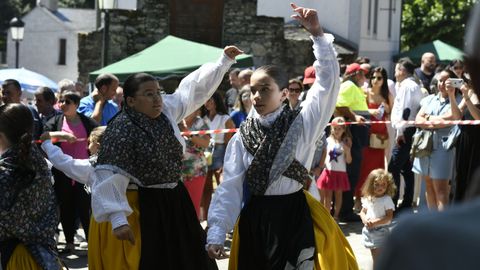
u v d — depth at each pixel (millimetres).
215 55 15922
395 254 1419
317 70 5406
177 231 5570
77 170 6398
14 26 28578
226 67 5914
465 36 1601
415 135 10164
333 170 11180
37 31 57562
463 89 9172
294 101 10383
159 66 15688
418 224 1412
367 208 8094
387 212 8016
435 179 9992
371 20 35250
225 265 8742
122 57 26375
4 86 10445
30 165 5578
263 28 27344
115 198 5340
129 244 5492
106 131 5547
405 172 11531
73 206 9258
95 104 10469
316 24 5406
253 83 5395
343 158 11219
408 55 29188
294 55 27500
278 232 5262
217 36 27172
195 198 9578
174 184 5617
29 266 5617
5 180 5535
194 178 9516
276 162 5289
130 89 5492
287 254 5211
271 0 34188
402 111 11375
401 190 12984
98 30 26391
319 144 10469
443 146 9891
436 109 9984
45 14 57531
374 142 11984
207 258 5723
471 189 1505
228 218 5391
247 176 5387
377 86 12141
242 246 5418
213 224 5379
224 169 5520
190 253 5625
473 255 1359
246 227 5398
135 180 5449
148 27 26469
